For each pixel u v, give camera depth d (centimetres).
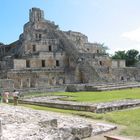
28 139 1368
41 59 6856
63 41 7775
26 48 7081
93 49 8912
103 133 1742
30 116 2081
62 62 7262
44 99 3744
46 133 1505
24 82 6053
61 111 2720
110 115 2327
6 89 4969
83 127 1622
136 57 11950
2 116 1995
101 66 7288
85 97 3856
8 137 1384
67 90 5597
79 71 6975
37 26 7944
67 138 1502
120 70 7750
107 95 4088
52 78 6600
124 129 1822
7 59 7000
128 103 2902
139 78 8281
